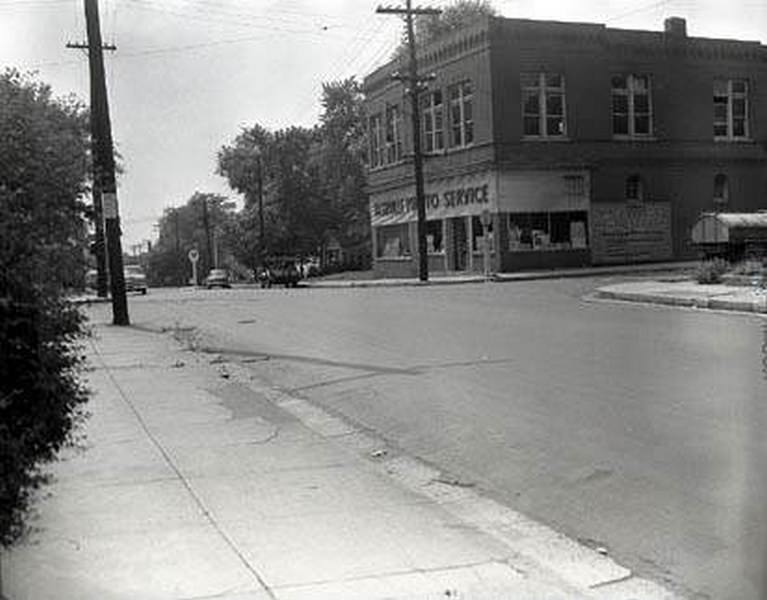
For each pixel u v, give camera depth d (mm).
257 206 84625
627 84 45969
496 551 6266
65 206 6555
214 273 74812
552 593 5531
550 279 37375
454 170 46031
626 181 45938
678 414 9703
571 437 9078
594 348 14703
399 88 51094
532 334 16922
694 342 14945
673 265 43875
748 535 6273
